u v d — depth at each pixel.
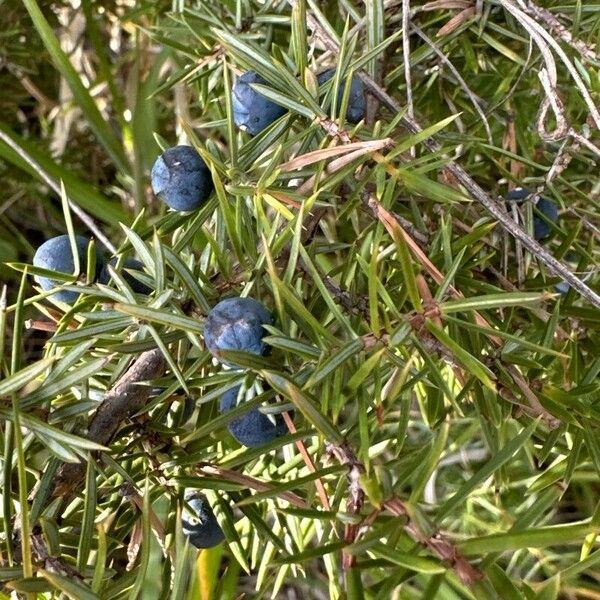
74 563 0.28
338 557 0.31
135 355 0.27
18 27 0.44
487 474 0.25
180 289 0.27
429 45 0.30
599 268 0.29
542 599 0.24
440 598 0.37
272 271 0.25
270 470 0.32
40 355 0.46
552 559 0.41
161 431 0.27
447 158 0.28
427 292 0.26
